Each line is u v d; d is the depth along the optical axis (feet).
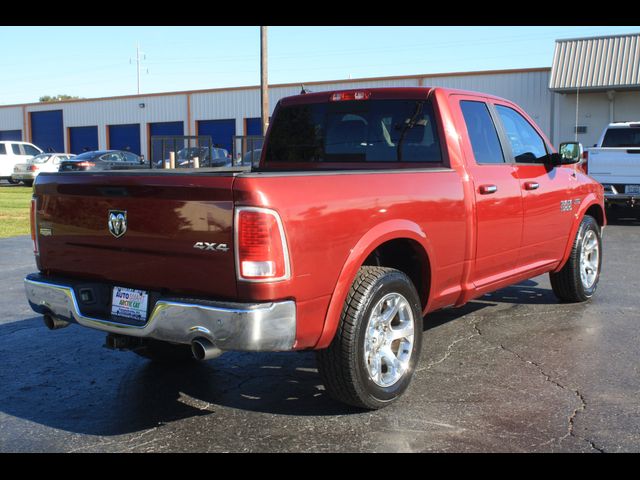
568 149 19.76
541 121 93.20
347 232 12.42
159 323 11.75
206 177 11.30
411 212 13.97
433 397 14.16
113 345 13.05
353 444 11.97
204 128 132.36
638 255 33.24
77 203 13.12
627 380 15.10
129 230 12.31
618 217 52.01
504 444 11.89
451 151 15.88
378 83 107.34
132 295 12.54
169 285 11.97
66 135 150.82
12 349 18.43
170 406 14.03
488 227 16.53
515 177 17.80
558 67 86.69
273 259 11.08
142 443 12.21
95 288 13.16
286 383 15.37
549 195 19.33
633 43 84.23
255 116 125.90
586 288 22.44
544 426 12.62
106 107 143.84
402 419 13.03
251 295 11.07
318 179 12.09
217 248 11.23
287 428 12.73
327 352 12.66
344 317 12.54
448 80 100.37
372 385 13.04
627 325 19.79
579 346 17.72
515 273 18.40
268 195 11.09
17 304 23.98
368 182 13.05
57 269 13.87
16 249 36.94
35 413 13.74
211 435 12.49
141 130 140.36
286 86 120.78
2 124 160.25
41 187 13.89
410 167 16.40
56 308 13.57
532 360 16.61
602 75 83.15
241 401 14.24
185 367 16.70
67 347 18.62
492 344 18.01
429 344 18.06
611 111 86.28
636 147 46.50
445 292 15.58
